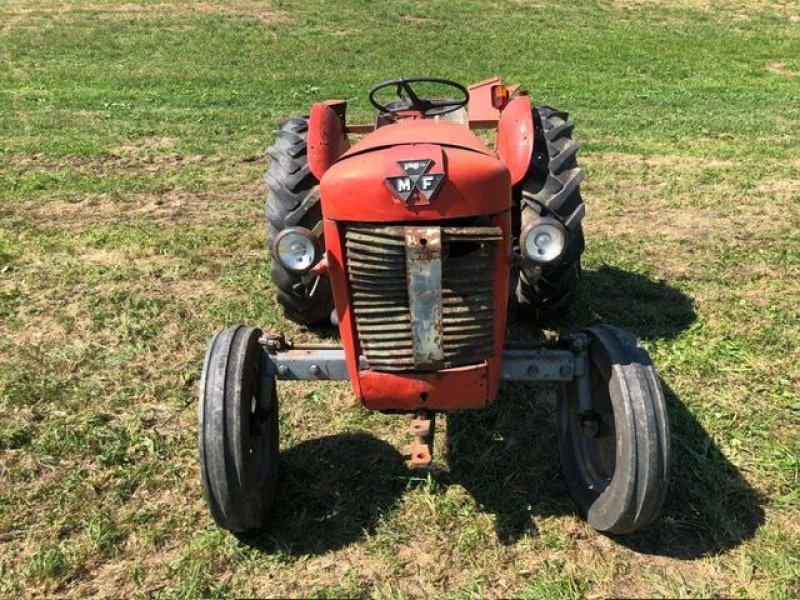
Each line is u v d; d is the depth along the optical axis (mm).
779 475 3740
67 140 9641
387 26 19781
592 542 3381
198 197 7648
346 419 4223
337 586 3178
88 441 4027
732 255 6160
